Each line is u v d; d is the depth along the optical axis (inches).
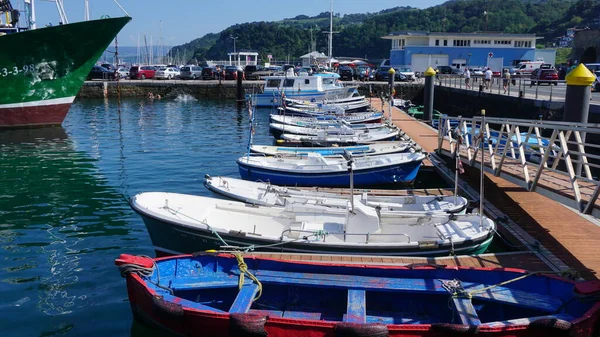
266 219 418.3
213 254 317.1
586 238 393.4
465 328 242.8
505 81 1352.1
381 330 245.9
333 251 358.3
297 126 904.9
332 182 597.9
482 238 362.3
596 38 2128.4
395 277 304.3
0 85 1046.4
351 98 1370.6
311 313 299.9
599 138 817.5
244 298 283.6
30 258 411.2
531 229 413.7
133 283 296.0
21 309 330.3
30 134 1056.2
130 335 303.3
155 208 397.4
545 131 941.2
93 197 590.9
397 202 458.6
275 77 1517.0
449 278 302.2
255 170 602.5
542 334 246.2
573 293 268.8
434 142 835.4
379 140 800.9
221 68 2241.6
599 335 259.9
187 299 305.1
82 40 1082.7
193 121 1280.8
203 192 615.5
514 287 294.4
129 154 850.8
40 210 539.2
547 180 438.0
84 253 421.7
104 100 1802.4
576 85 543.8
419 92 1792.6
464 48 2320.4
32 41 1027.9
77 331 306.5
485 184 569.0
